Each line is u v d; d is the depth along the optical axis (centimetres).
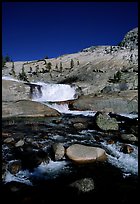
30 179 751
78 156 897
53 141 1168
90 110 2381
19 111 1850
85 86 4050
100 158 919
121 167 876
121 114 2273
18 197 638
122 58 7200
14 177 755
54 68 7844
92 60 7900
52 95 3133
